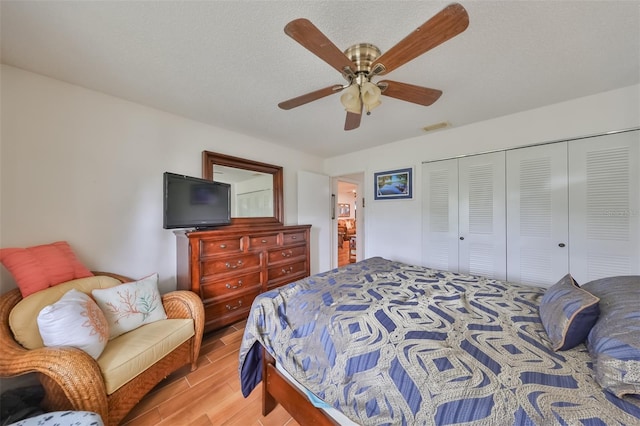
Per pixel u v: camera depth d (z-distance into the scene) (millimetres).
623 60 1503
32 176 1595
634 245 1828
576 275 2043
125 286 1653
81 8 1098
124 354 1312
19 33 1247
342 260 5996
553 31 1254
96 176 1862
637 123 1804
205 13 1142
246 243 2523
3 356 1070
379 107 2166
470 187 2602
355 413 859
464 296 1440
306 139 3102
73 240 1753
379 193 3395
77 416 893
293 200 3557
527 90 1883
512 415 630
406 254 3121
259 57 1474
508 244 2377
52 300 1342
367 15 1153
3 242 1493
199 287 2133
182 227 2123
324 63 1531
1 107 1497
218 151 2654
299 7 1111
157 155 2195
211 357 1935
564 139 2082
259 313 1375
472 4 1093
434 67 1571
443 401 715
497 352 875
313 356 1080
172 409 1423
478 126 2535
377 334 1021
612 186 1899
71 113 1752
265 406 1379
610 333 777
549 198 2162
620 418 583
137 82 1747
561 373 753
